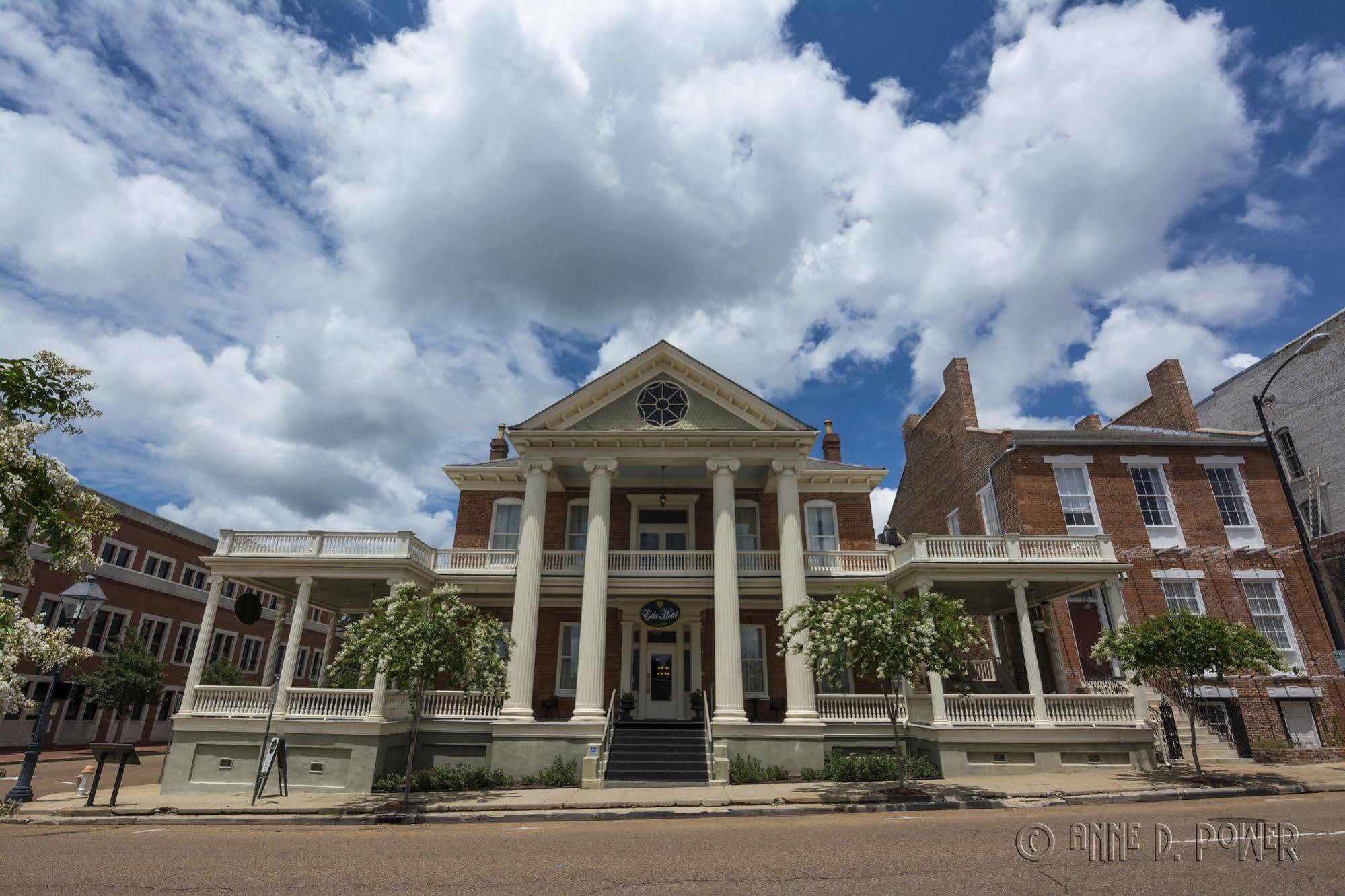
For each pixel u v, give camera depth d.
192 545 42.66
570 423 23.56
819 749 19.09
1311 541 24.56
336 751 18.23
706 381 23.86
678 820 13.20
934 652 15.38
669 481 25.50
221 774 18.50
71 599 16.11
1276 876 7.19
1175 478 25.12
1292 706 22.19
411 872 8.38
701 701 23.08
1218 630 15.88
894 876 7.57
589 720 19.09
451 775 17.98
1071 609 23.52
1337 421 27.84
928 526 33.81
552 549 25.23
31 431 7.93
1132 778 16.52
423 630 15.41
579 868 8.44
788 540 21.58
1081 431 27.88
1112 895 6.58
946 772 18.06
